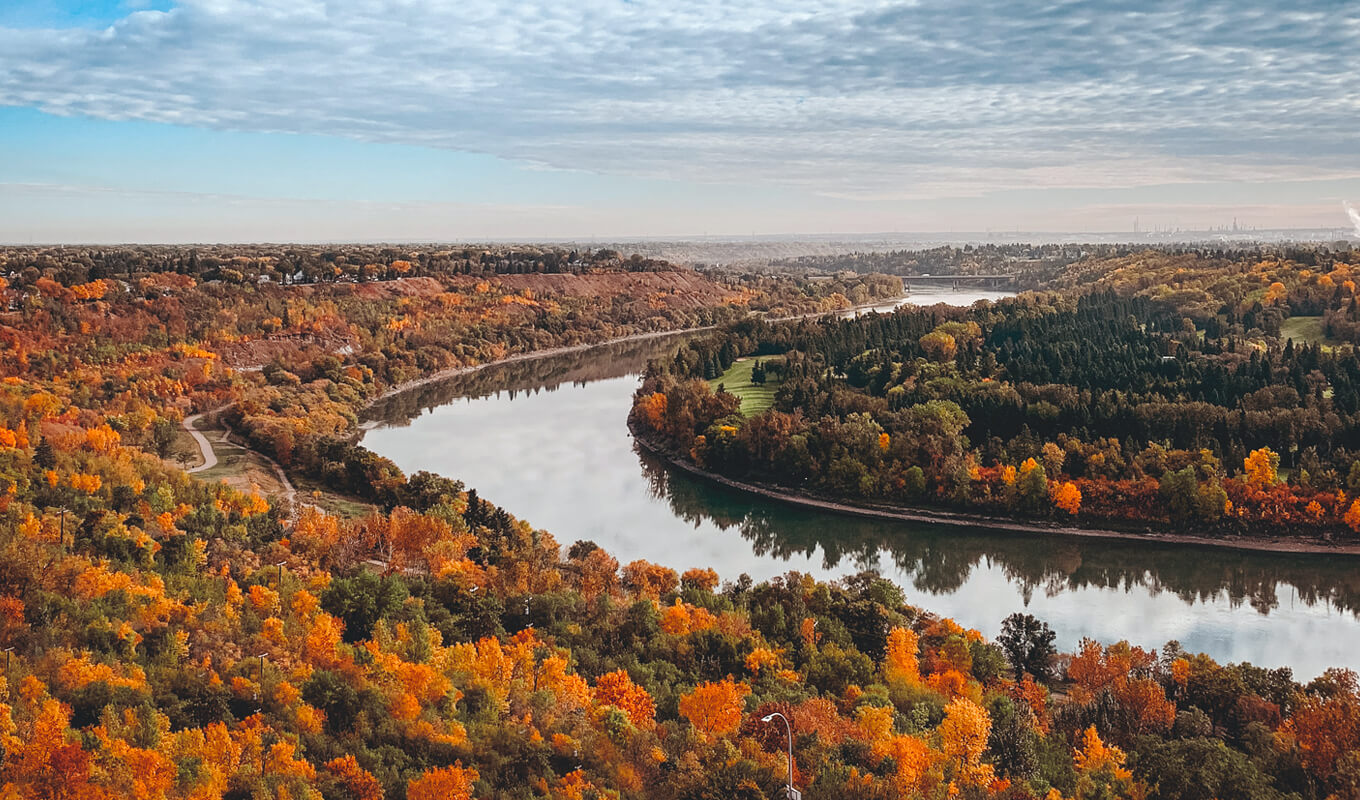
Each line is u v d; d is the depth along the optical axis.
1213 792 82.69
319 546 140.00
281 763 75.50
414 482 184.62
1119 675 108.56
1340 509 175.12
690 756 81.88
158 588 108.44
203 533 136.62
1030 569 169.50
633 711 93.56
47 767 69.88
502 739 84.62
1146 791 85.06
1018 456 199.75
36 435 180.50
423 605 116.19
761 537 187.50
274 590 116.31
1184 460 188.50
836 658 112.06
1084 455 196.25
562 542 178.25
